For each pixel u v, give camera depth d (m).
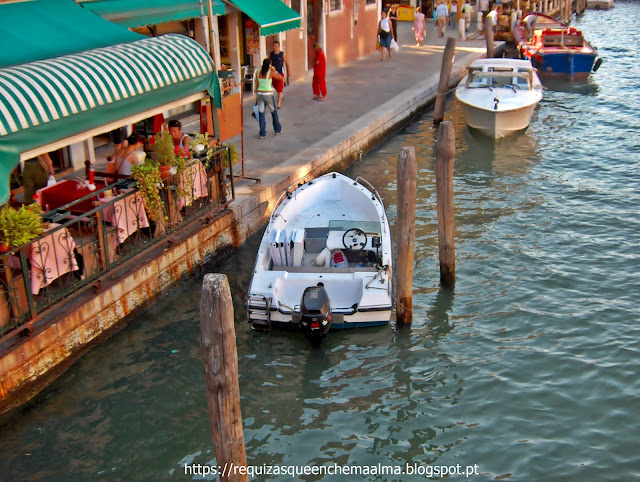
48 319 8.45
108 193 9.65
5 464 7.52
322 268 10.26
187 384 8.86
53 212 8.45
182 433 8.09
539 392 8.71
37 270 8.01
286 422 8.30
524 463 7.64
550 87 24.45
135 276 9.69
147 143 11.23
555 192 14.97
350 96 19.88
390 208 14.05
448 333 9.95
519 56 28.02
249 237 12.26
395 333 9.92
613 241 12.60
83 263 8.77
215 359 5.91
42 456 7.66
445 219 10.66
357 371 9.19
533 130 19.48
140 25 12.88
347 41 24.52
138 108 9.54
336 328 9.87
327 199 12.52
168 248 10.34
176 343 9.58
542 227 13.22
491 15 29.95
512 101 18.19
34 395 8.24
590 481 7.38
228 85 13.44
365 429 8.18
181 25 16.55
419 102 20.62
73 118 8.41
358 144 16.61
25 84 8.06
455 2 33.59
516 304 10.62
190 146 10.94
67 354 8.62
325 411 8.48
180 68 10.26
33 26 10.68
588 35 36.94
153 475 7.50
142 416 8.31
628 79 25.50
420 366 9.27
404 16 35.41
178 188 10.26
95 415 8.27
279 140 15.63
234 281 11.12
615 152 17.48
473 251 12.28
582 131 19.33
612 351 9.45
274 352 9.55
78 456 7.70
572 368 9.13
